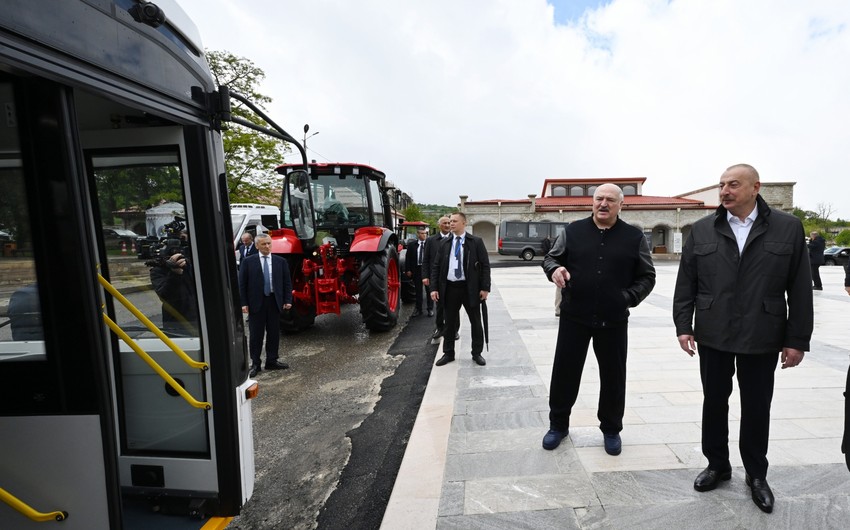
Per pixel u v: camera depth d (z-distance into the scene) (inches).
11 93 51.3
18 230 52.6
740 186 87.9
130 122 76.4
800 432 121.1
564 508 90.3
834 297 399.2
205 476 80.9
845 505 89.0
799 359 85.9
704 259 93.1
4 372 54.2
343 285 276.8
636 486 97.3
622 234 108.3
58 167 51.3
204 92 76.2
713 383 92.7
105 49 55.9
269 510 101.6
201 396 81.3
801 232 85.9
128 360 82.0
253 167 637.3
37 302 53.4
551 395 117.6
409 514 89.8
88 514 55.2
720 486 96.0
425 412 140.7
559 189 1384.1
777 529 82.2
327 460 123.3
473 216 1219.2
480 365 189.6
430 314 324.5
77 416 54.1
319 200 283.9
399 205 385.1
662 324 278.4
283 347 244.2
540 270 749.9
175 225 77.7
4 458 55.5
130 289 79.8
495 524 86.0
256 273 195.6
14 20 45.0
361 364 210.4
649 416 134.6
